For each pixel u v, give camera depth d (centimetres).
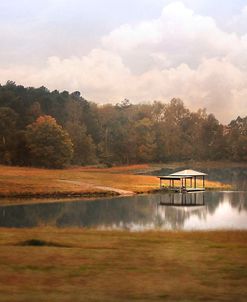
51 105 19800
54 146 14938
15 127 16100
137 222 4503
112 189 7956
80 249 2117
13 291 1431
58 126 15150
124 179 9931
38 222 4503
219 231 3053
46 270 1705
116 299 1370
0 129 15612
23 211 5384
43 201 6512
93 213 5231
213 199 6906
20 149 15412
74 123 18912
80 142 18088
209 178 12169
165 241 2422
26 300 1330
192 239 2517
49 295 1391
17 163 15388
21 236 2538
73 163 17612
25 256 1931
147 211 5438
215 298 1399
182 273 1697
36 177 9444
